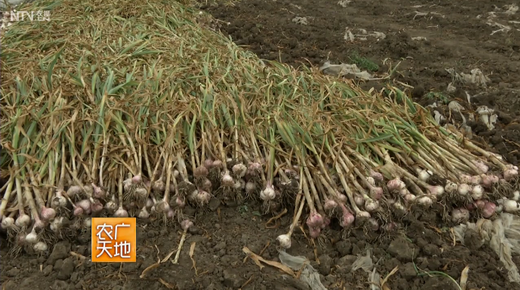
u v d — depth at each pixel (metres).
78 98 2.91
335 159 2.62
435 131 3.05
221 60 3.72
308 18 6.22
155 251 2.35
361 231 2.48
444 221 2.59
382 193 2.48
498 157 2.83
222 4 6.54
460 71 4.49
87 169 2.55
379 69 4.54
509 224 2.58
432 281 2.19
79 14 4.62
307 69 3.71
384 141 2.87
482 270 2.30
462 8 6.72
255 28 5.40
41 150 2.64
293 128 2.83
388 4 7.14
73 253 2.31
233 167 2.59
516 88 4.19
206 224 2.56
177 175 2.58
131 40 4.07
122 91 3.11
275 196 2.59
